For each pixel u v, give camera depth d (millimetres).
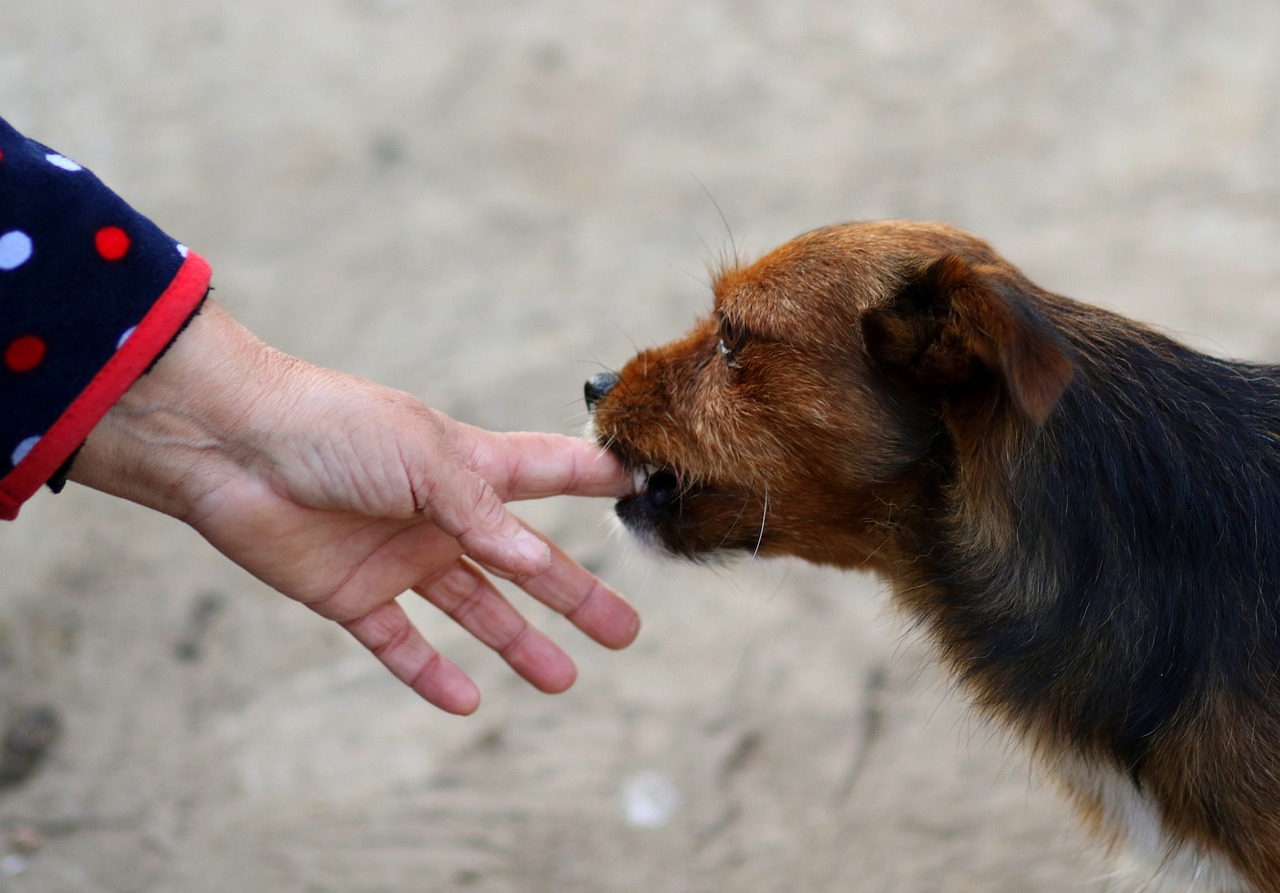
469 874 1367
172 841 1382
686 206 1872
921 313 1233
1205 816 1223
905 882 1358
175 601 1502
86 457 1199
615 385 1312
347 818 1393
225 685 1459
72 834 1385
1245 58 2064
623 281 1743
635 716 1436
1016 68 2092
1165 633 1221
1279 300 1627
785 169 1926
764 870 1367
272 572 1234
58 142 2055
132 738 1432
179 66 2201
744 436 1278
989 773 1401
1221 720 1214
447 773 1414
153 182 1968
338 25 2281
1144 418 1227
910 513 1264
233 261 1821
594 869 1370
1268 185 1825
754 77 2115
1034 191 1851
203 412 1198
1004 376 1194
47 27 2293
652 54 2178
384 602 1260
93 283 1173
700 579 1499
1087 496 1222
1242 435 1234
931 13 2223
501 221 1873
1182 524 1221
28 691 1454
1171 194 1827
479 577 1282
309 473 1206
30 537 1540
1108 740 1235
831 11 2248
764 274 1281
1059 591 1226
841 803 1393
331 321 1707
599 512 1536
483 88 2125
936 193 1854
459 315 1706
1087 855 1360
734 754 1416
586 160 1979
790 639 1467
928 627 1270
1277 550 1221
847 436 1262
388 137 2037
